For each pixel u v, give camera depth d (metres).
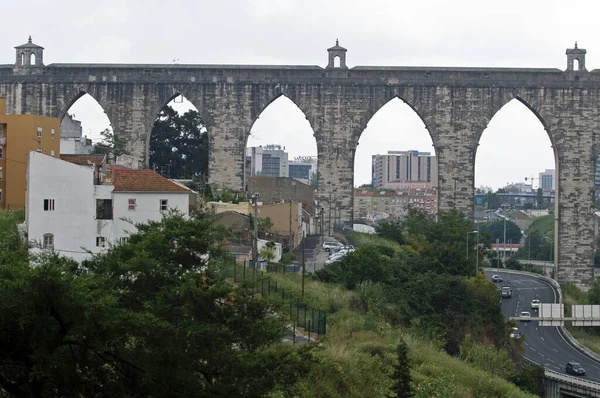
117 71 165.62
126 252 56.41
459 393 85.69
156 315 49.59
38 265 44.41
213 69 164.50
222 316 52.66
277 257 133.62
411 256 149.00
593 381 114.94
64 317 41.59
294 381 51.38
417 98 162.88
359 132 163.00
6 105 166.38
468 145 163.00
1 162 137.00
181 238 57.41
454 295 124.69
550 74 162.62
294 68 163.75
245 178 166.25
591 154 162.88
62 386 43.22
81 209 98.50
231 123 164.62
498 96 162.75
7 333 41.38
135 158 166.00
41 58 167.62
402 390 70.75
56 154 142.62
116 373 45.53
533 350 137.00
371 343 88.69
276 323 55.00
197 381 46.41
